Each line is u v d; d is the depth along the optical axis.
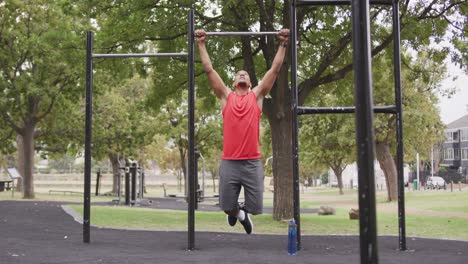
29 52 23.88
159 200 32.34
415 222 14.05
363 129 2.46
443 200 26.91
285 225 13.43
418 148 32.78
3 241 9.25
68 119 27.64
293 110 8.51
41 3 23.95
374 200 2.43
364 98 2.46
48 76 24.73
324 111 8.44
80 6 14.85
